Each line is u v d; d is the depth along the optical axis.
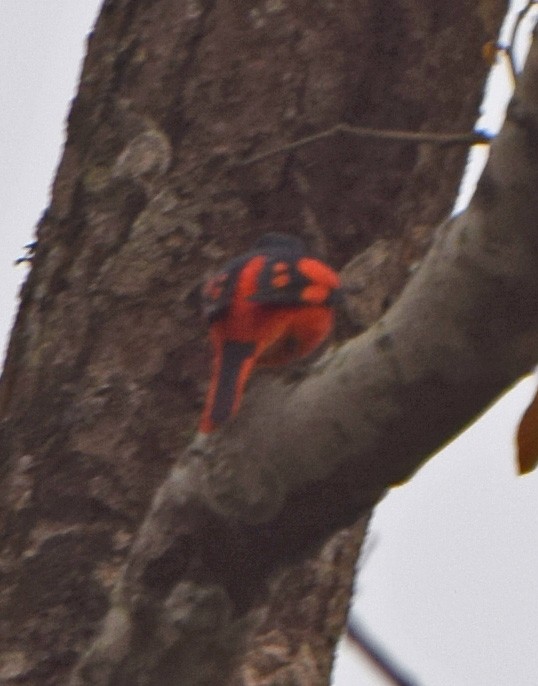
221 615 8.29
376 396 7.77
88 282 10.25
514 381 7.72
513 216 7.39
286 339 9.65
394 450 7.88
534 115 7.32
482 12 11.16
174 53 10.70
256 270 9.54
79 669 8.48
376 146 10.67
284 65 10.66
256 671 9.65
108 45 10.91
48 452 9.90
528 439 8.32
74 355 10.09
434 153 10.88
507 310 7.49
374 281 10.52
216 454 8.17
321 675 9.94
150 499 9.75
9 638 9.52
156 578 8.28
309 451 7.96
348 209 10.56
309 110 10.62
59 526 9.72
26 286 10.51
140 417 9.90
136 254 10.23
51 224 10.61
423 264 7.75
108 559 9.62
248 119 10.54
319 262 9.95
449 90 11.03
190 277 10.17
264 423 8.05
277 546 8.23
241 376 8.47
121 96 10.71
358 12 10.82
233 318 9.40
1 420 10.22
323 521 8.18
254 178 10.43
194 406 9.92
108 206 10.41
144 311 10.11
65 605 9.53
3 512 9.88
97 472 9.80
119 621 8.38
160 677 8.38
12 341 10.43
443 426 7.82
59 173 10.77
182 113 10.55
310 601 9.88
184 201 10.34
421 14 10.92
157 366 9.99
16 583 9.64
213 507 8.17
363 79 10.80
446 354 7.62
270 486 8.09
